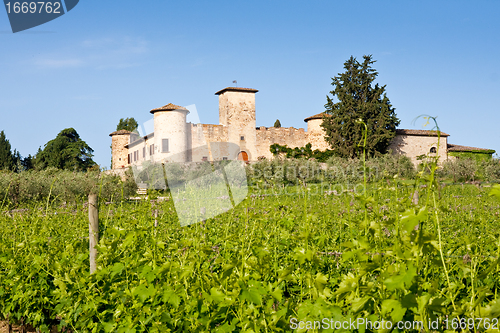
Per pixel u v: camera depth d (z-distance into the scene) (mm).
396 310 1626
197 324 2277
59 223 5375
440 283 2521
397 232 1775
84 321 2869
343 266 3094
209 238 4129
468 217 5340
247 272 2289
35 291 3445
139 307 2523
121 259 3191
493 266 1766
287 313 2221
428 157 1688
